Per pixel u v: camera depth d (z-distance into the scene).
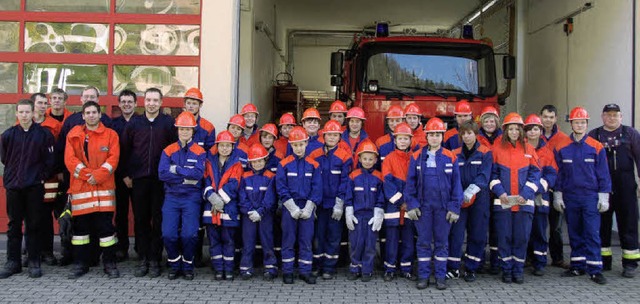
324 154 5.34
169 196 5.06
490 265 5.56
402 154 5.15
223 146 5.04
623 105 7.19
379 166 5.54
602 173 5.23
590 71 8.05
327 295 4.76
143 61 6.45
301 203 5.10
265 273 5.23
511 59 8.45
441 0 13.27
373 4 13.91
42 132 5.19
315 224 5.36
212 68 6.35
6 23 6.51
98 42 6.49
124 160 5.41
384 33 8.51
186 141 5.06
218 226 5.18
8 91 6.50
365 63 7.98
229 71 6.35
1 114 6.48
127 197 5.72
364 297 4.71
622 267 5.77
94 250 5.62
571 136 5.48
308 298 4.67
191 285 5.00
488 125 5.54
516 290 4.96
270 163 5.45
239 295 4.73
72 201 5.10
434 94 7.92
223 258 5.21
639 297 4.76
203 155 5.08
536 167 5.18
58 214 5.77
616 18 7.36
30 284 4.96
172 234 5.02
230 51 6.36
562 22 9.02
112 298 4.59
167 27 6.46
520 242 5.15
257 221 5.18
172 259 5.15
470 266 5.25
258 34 10.79
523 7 10.72
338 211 5.14
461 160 5.22
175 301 4.53
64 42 6.48
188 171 4.91
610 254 5.66
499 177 5.18
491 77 8.16
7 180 5.11
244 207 5.10
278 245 5.63
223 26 6.38
